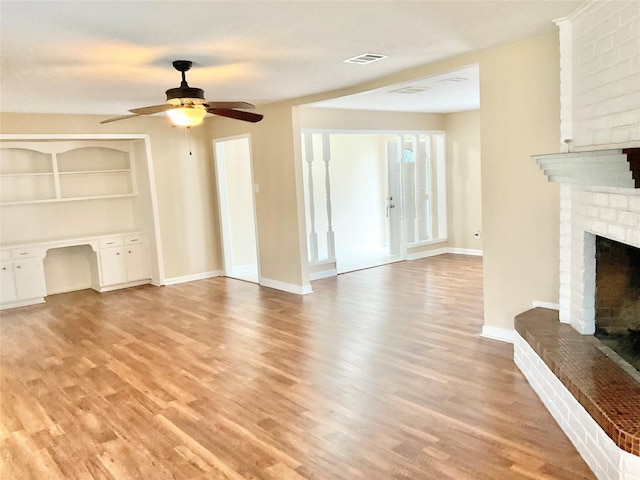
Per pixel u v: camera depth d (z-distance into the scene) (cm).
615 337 313
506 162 411
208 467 268
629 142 256
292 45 353
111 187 745
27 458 287
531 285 408
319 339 466
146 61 379
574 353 300
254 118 446
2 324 568
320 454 276
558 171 297
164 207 737
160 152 728
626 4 255
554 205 384
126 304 636
